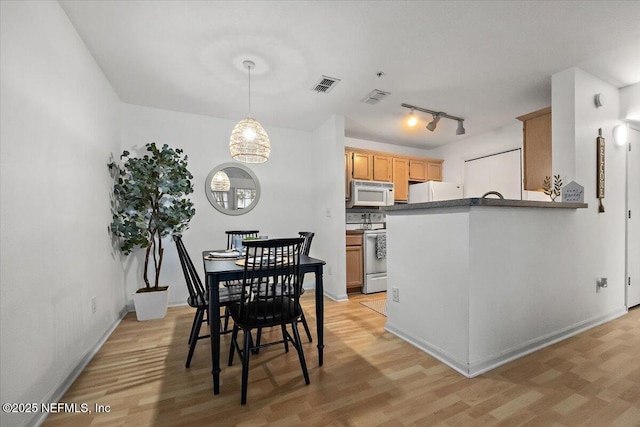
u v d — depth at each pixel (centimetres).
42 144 147
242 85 272
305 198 411
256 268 176
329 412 142
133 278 310
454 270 183
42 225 145
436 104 323
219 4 169
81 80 198
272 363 192
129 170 288
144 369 185
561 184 247
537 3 169
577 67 242
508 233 191
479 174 448
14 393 122
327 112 346
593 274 248
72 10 171
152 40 202
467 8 173
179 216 291
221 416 140
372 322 270
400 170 463
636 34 198
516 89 284
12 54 126
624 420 134
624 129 276
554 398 150
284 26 188
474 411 141
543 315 211
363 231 389
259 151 236
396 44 210
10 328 120
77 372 178
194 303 191
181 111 335
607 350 202
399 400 151
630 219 286
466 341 174
